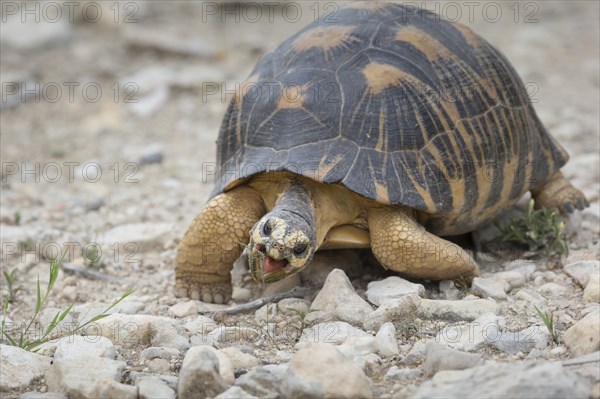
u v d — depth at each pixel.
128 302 13.15
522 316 11.70
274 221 11.09
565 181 15.46
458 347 10.56
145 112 25.83
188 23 36.56
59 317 12.52
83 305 13.18
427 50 13.31
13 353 10.53
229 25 36.72
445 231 13.16
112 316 11.88
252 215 12.78
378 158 12.10
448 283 12.77
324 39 13.41
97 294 14.03
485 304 11.70
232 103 13.84
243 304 12.66
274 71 13.50
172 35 33.34
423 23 13.84
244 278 14.09
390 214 12.33
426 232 12.48
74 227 17.33
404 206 12.32
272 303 12.57
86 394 9.54
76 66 30.36
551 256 13.98
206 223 12.72
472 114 13.15
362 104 12.45
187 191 19.59
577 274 12.82
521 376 8.73
